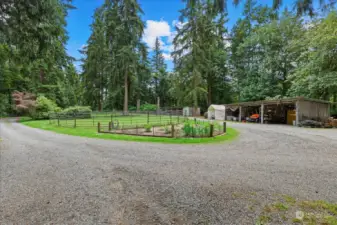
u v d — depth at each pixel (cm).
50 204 249
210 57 2608
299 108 1362
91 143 693
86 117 2044
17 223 208
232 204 245
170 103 3959
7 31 369
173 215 222
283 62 2052
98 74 3045
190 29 2459
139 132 959
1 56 514
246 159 468
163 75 3919
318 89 1398
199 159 470
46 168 405
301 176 346
